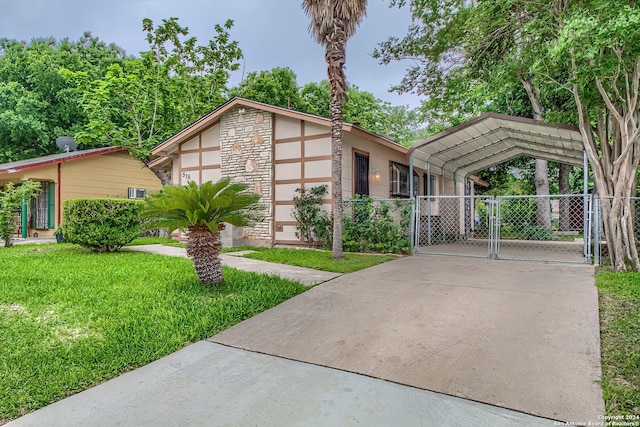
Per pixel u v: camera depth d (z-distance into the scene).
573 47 5.38
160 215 5.47
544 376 2.71
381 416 2.29
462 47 11.03
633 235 6.44
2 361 3.04
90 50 23.27
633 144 6.50
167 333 3.66
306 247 10.13
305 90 25.66
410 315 4.09
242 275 6.06
